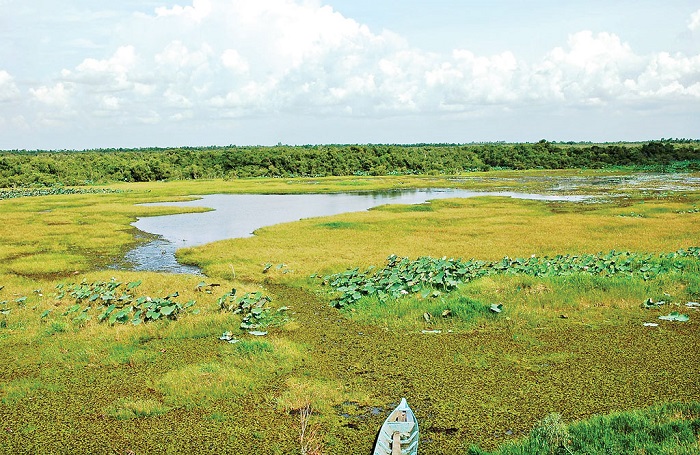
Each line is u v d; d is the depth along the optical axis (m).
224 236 34.34
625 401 10.18
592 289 16.98
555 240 28.38
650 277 18.41
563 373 11.50
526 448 8.39
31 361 12.70
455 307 15.57
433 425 9.51
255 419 9.80
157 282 20.16
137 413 10.02
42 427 9.58
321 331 14.66
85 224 39.09
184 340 14.06
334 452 8.73
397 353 12.87
